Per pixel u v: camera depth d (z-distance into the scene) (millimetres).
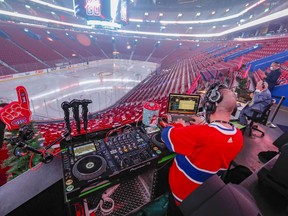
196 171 1142
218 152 1030
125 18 18703
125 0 18062
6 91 11297
